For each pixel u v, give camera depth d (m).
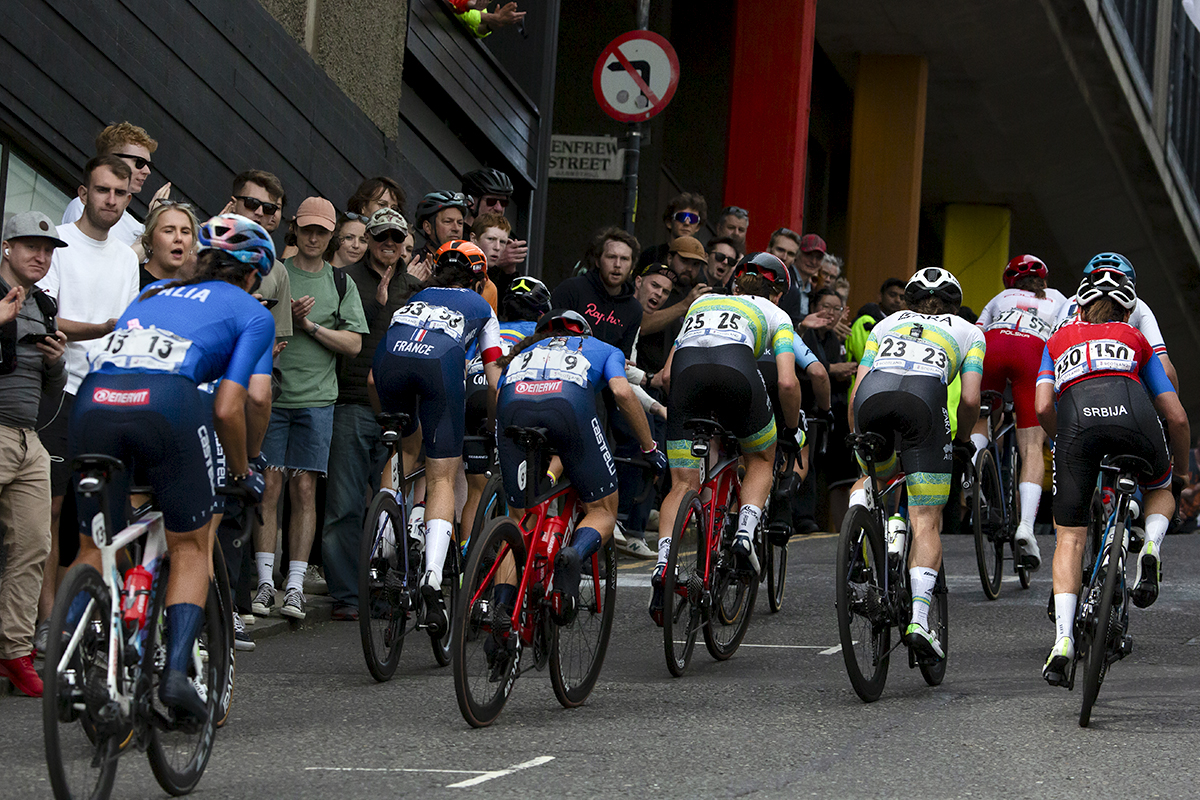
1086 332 18.55
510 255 27.56
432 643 20.64
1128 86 78.44
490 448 23.05
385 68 35.72
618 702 18.12
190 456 13.02
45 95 23.45
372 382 20.16
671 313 32.47
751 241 59.44
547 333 18.52
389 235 24.91
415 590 19.97
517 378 18.00
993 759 15.05
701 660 21.61
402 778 13.94
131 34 25.72
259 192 23.52
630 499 31.81
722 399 21.27
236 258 13.89
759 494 21.95
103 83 24.98
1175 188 93.44
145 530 13.28
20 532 17.53
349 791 13.42
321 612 24.55
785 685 19.47
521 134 44.00
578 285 28.89
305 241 24.16
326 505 24.56
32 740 15.29
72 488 22.20
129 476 13.07
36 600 17.72
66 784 11.52
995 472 28.48
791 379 21.80
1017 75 74.25
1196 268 102.94
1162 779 14.27
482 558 16.20
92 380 12.95
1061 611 17.81
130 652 12.54
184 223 20.80
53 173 24.38
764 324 21.88
